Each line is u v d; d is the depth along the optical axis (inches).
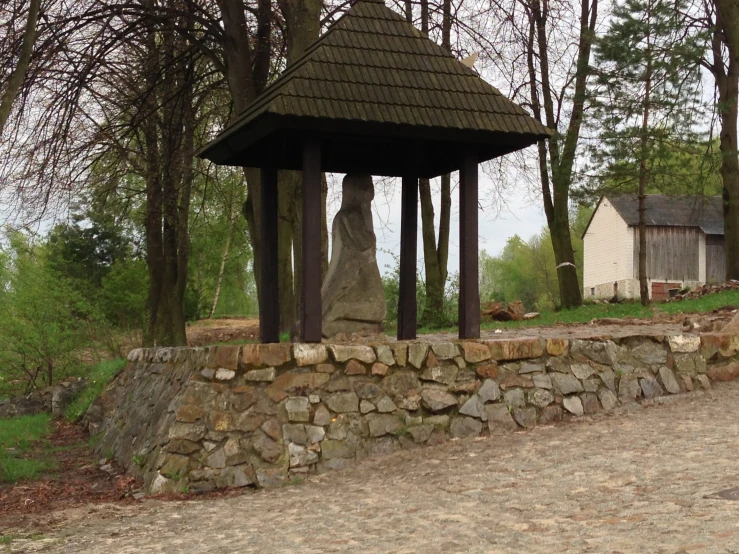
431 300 979.3
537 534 189.6
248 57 721.0
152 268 949.2
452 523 212.1
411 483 277.4
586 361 373.4
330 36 362.9
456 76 367.9
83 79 685.3
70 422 612.7
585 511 205.0
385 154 415.8
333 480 306.7
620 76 939.3
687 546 162.7
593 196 1006.4
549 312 1064.2
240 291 2156.7
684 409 351.3
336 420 329.4
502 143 362.9
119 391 545.6
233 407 325.4
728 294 962.7
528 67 967.0
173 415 338.6
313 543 208.5
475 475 273.3
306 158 346.3
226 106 845.2
